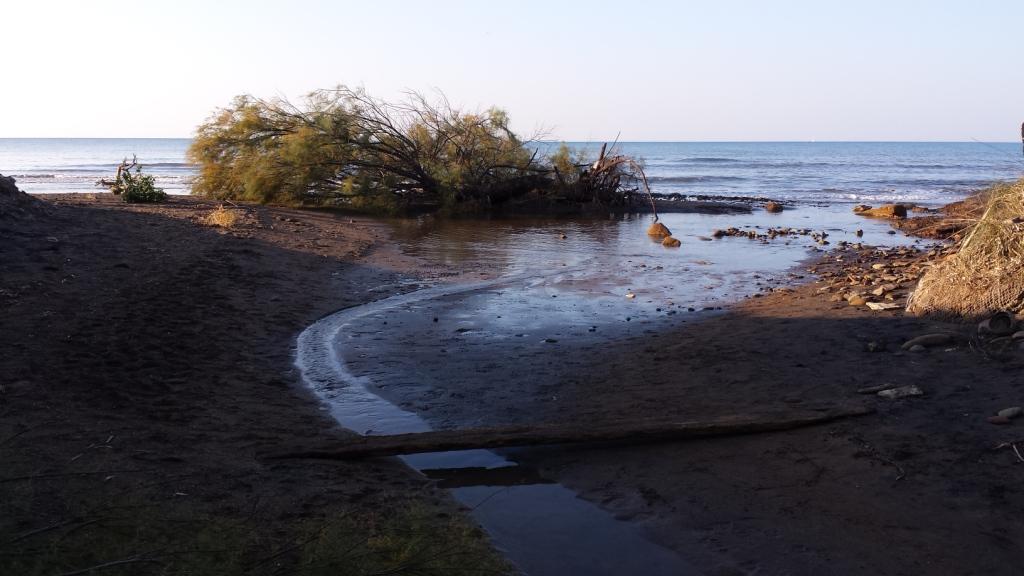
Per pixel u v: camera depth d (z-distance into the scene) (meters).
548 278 13.41
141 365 7.19
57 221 13.91
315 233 17.69
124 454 5.02
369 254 15.66
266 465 5.19
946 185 47.94
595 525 4.57
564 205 28.48
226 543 3.78
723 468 5.18
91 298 9.30
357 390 7.19
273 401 6.72
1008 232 8.26
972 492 4.53
